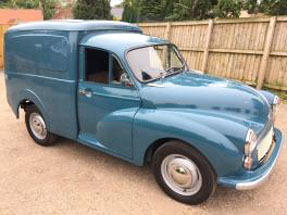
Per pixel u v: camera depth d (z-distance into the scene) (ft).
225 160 10.39
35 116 17.20
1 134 19.47
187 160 11.51
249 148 10.27
